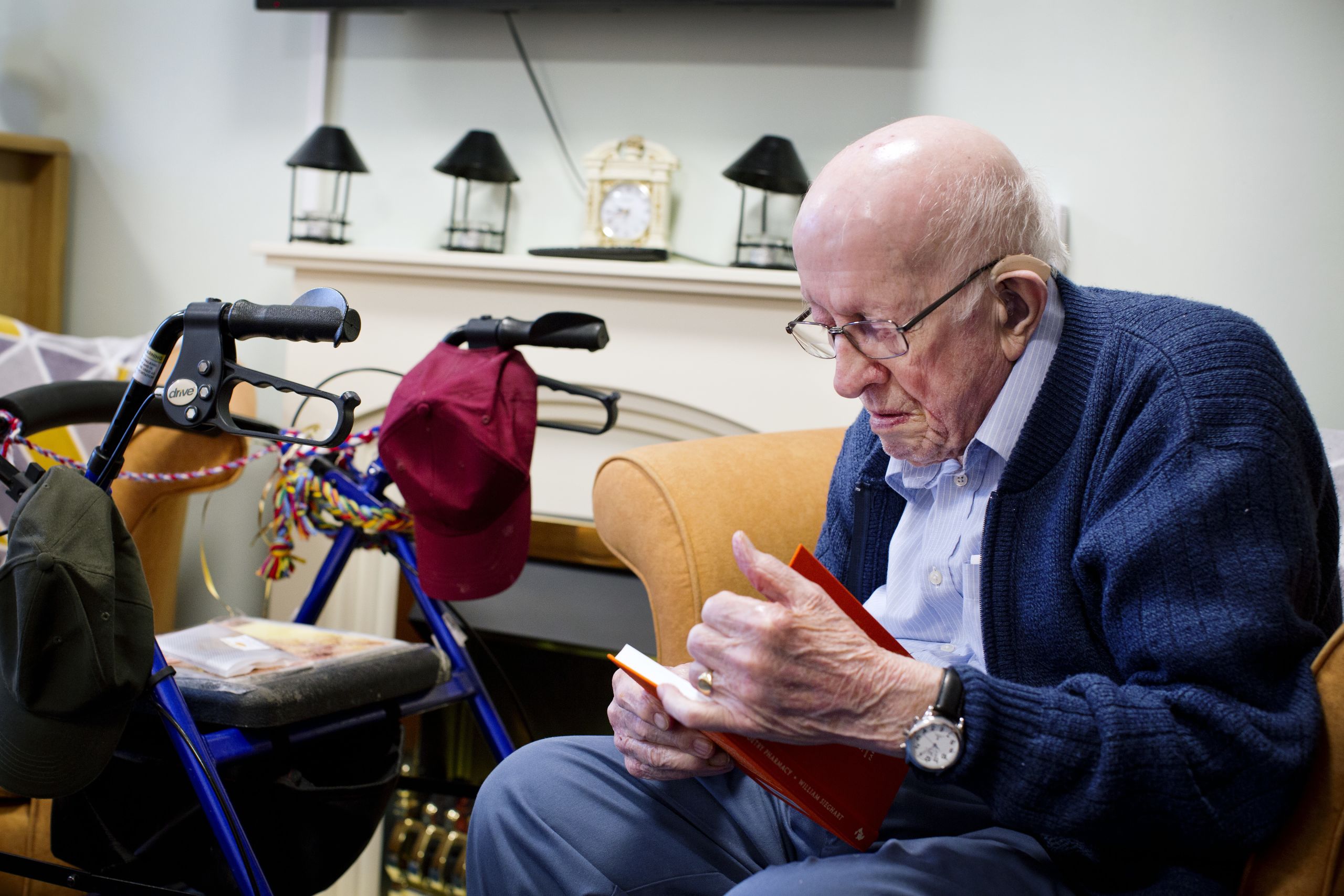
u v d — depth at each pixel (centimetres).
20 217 246
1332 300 186
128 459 168
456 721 203
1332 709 79
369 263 211
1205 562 80
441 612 150
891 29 205
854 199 93
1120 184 194
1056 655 93
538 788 102
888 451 102
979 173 93
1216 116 189
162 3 245
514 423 133
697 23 214
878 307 93
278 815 122
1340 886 77
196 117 244
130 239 250
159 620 189
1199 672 78
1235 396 84
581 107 221
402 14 225
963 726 77
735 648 80
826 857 93
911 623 108
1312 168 186
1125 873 85
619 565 204
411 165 230
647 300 202
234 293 244
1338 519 92
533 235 225
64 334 254
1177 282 192
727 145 214
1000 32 199
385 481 155
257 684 118
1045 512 94
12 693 99
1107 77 194
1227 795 76
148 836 122
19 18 254
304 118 237
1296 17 185
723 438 154
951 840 90
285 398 219
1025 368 96
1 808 133
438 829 197
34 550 97
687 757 96
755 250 201
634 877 98
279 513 160
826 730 80
